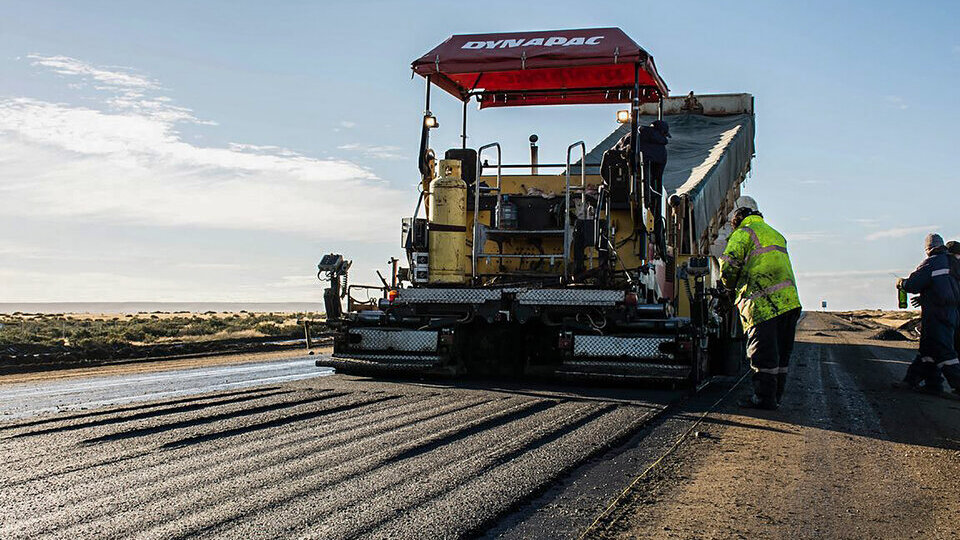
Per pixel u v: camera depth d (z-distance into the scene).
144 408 8.09
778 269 9.01
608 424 7.39
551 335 11.55
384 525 4.18
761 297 9.01
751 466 5.94
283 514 4.34
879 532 4.41
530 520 4.42
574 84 13.34
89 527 4.11
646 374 10.23
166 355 19.89
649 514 4.59
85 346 22.38
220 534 4.00
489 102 13.67
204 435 6.56
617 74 13.02
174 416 7.50
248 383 11.34
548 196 11.56
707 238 14.40
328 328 11.78
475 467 5.47
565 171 11.83
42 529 4.08
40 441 6.35
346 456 5.77
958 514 4.82
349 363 11.52
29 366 15.91
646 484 5.25
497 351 11.76
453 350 11.22
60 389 10.95
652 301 11.38
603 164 11.02
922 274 11.17
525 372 11.34
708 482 5.39
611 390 10.31
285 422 7.27
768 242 9.09
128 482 5.02
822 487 5.37
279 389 9.87
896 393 11.09
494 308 10.83
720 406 9.16
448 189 11.15
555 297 10.50
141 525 4.15
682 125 18.98
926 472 5.96
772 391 8.97
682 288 12.28
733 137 17.30
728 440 6.96
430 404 8.50
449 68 11.25
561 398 9.22
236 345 23.06
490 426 7.15
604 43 11.06
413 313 11.23
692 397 9.97
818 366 15.08
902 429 7.91
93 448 6.07
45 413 8.16
